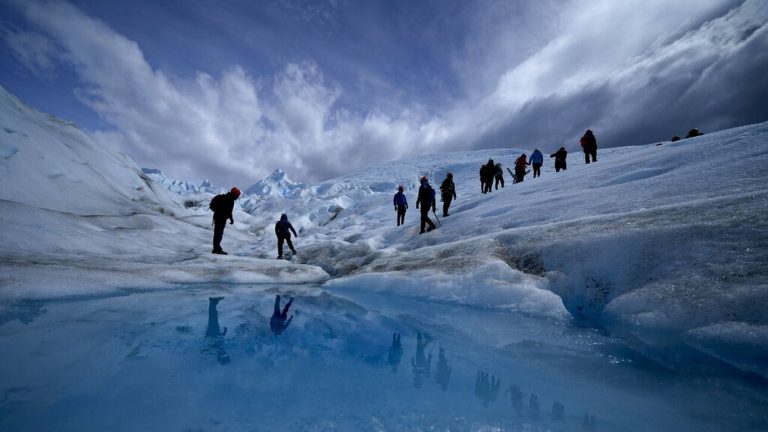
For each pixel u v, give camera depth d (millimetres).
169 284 5094
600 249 3643
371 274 5422
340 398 1655
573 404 1646
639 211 4098
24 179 8914
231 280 5855
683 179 4926
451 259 5020
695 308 2400
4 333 2385
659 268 2992
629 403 1656
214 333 2701
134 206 11922
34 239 6129
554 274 3805
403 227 9352
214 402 1564
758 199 3207
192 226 12867
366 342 2623
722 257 2693
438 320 3354
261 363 2092
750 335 2008
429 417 1494
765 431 1382
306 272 6773
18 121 10500
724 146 5672
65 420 1343
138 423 1352
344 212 22219
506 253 4645
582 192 6277
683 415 1532
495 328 3016
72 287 3873
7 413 1365
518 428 1423
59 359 1979
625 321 2713
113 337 2453
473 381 1905
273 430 1344
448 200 9133
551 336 2752
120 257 6457
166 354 2174
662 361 2158
